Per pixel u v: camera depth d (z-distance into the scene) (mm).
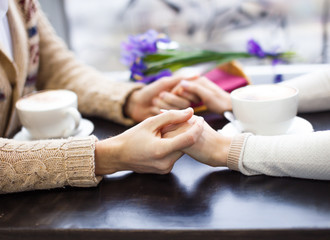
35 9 905
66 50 998
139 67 976
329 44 1449
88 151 644
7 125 853
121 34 1590
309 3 1418
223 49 1528
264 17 1472
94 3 1545
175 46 994
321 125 757
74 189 652
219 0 1467
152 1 1510
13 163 645
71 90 932
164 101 851
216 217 561
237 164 639
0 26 806
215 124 810
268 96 701
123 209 594
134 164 649
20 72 851
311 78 821
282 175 629
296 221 542
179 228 548
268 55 987
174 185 636
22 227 576
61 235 569
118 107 855
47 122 780
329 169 598
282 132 711
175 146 622
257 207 572
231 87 891
